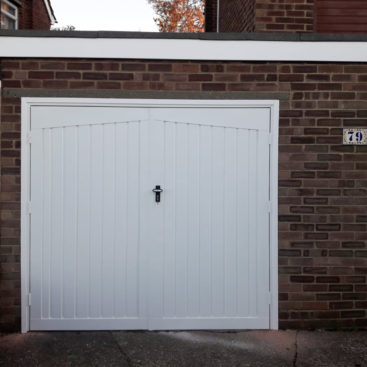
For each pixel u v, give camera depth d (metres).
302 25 6.32
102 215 5.07
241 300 5.15
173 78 5.03
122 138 5.07
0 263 5.02
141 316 5.11
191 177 5.11
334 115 5.10
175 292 5.12
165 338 4.92
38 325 5.07
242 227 5.14
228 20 8.78
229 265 5.14
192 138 5.10
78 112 5.04
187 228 5.11
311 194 5.11
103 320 5.09
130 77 5.02
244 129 5.12
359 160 5.12
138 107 5.07
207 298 5.14
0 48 4.91
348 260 5.14
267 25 6.30
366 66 5.11
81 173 5.06
